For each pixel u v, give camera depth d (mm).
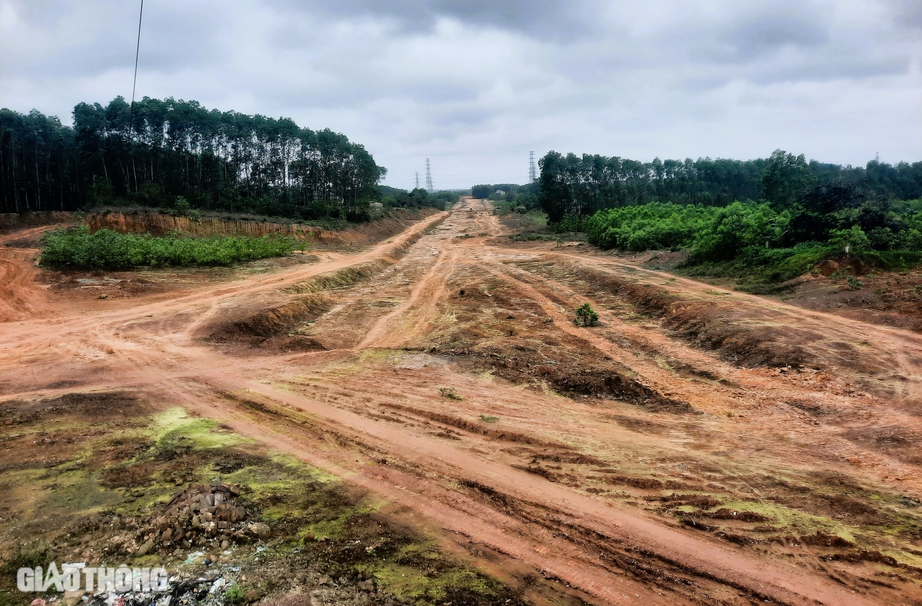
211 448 8625
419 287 28250
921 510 6801
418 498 7188
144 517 6410
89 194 46562
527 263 36094
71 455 8148
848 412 10000
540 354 15031
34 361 13648
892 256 19672
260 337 16969
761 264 23594
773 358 13109
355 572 5578
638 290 22859
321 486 7445
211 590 5199
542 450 8805
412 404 10930
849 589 5426
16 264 26531
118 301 21047
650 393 11570
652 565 5812
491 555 5953
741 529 6461
